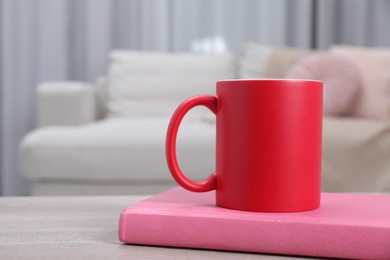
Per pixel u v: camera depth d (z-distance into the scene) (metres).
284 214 0.48
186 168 1.86
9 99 2.86
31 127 2.91
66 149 1.87
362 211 0.50
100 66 2.91
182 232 0.47
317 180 0.52
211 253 0.46
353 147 1.89
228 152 0.51
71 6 2.96
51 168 1.88
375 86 2.33
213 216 0.47
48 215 0.62
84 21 2.95
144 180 1.88
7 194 2.87
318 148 0.52
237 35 3.14
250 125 0.49
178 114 0.51
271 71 2.58
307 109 0.50
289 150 0.49
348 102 2.28
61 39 2.88
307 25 3.07
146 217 0.48
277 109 0.49
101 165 1.86
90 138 1.89
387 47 3.15
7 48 2.85
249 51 2.71
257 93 0.49
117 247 0.48
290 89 0.49
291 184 0.49
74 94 2.25
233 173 0.50
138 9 3.03
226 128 0.51
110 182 1.89
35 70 2.91
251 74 2.63
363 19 3.09
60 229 0.54
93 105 2.36
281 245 0.45
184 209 0.50
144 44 3.04
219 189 0.52
